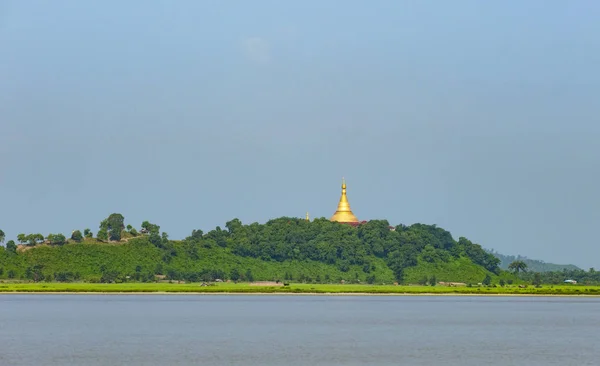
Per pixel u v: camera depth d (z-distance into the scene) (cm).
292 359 16975
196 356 17275
